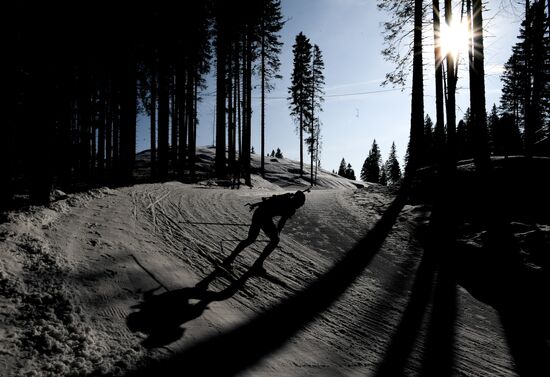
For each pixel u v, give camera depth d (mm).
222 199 13461
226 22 22312
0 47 6285
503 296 7422
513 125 32750
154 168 22500
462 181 13906
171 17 18953
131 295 4594
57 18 7648
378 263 8578
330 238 10133
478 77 9727
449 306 6699
